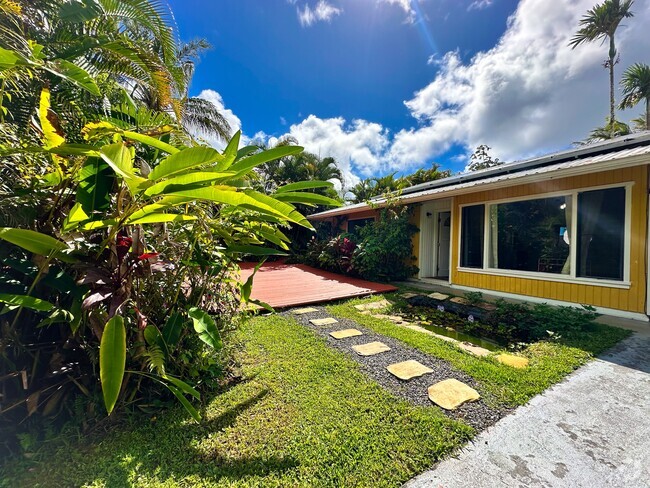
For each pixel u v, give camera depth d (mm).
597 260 4715
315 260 10234
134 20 4164
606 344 3246
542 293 5359
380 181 16531
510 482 1491
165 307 2277
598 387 2379
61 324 1862
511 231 5918
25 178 1643
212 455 1659
